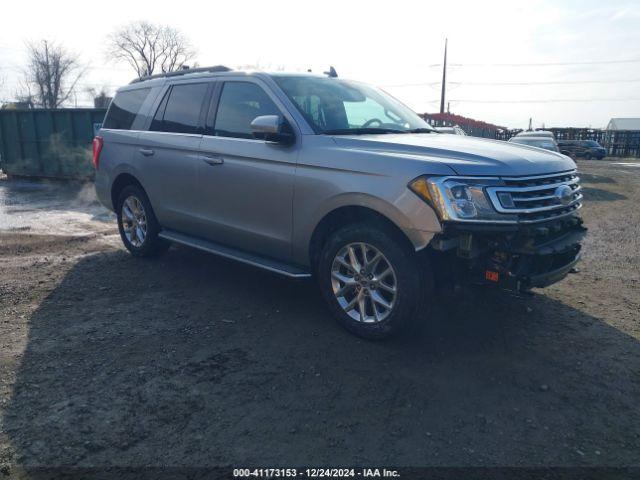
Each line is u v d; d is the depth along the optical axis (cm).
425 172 340
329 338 394
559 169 390
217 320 429
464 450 268
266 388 324
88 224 828
